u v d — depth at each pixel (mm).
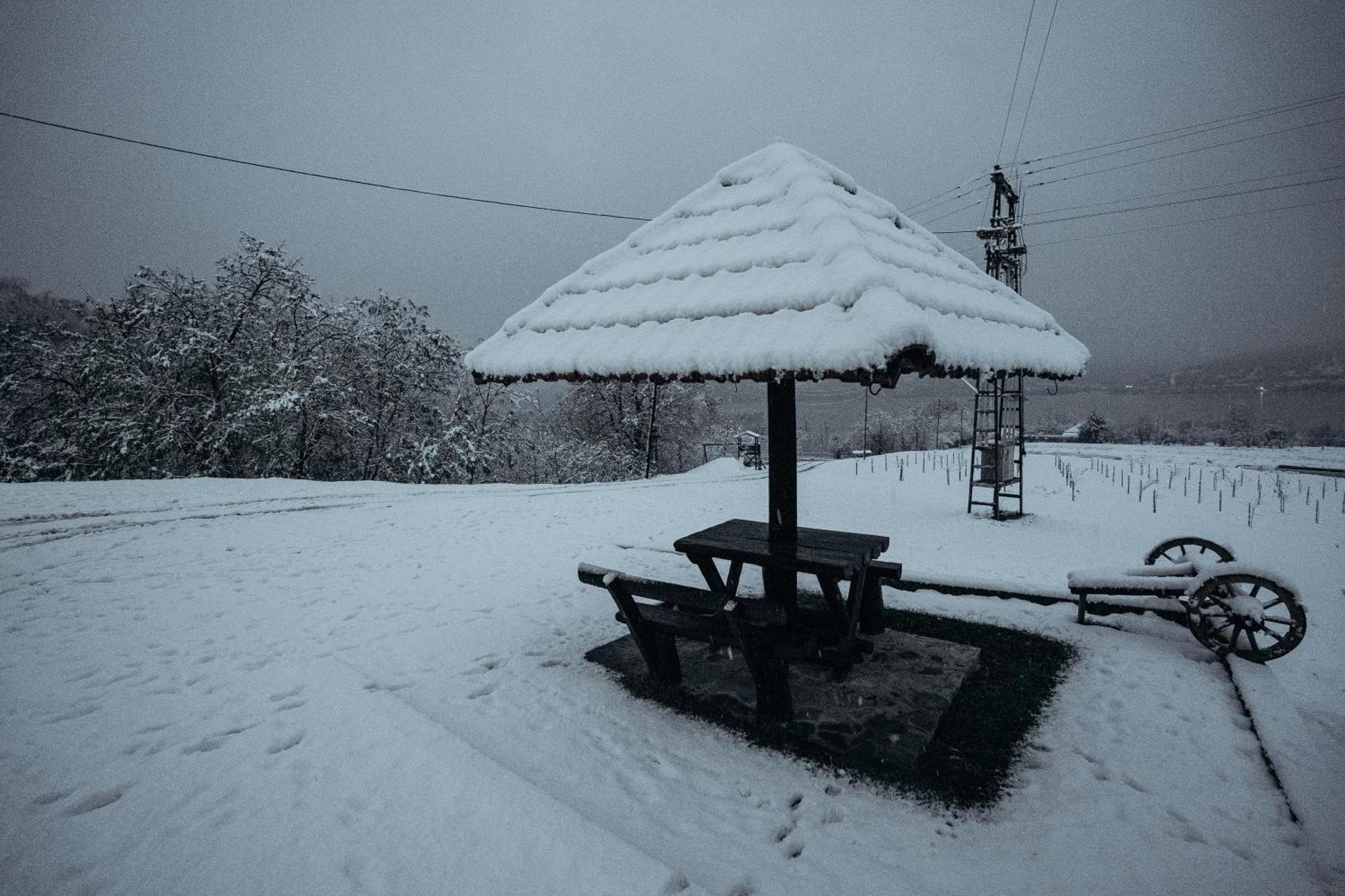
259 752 2984
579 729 3396
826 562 3477
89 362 16641
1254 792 2828
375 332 21109
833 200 3439
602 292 3965
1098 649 4473
